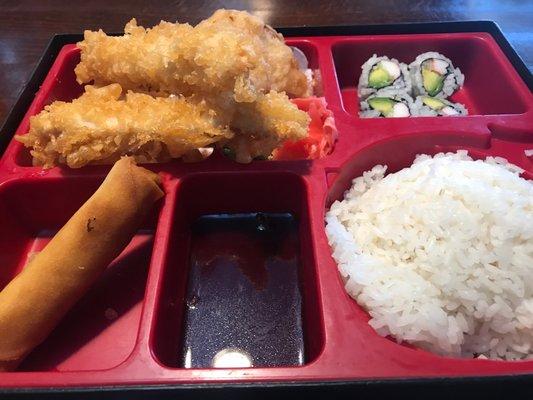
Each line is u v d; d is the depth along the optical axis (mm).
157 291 203
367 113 339
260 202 270
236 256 262
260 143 244
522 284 203
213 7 390
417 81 346
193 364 218
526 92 289
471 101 347
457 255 209
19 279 204
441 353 200
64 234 212
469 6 387
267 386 163
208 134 232
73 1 399
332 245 228
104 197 217
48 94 297
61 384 168
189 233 271
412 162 280
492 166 249
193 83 233
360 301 214
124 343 223
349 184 269
